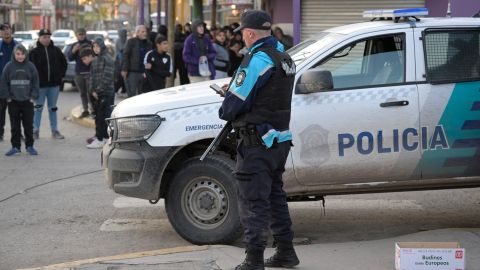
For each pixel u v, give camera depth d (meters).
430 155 15.52
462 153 15.62
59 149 29.17
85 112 37.12
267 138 12.05
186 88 16.81
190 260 13.75
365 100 15.33
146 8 52.06
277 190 12.89
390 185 15.72
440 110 15.47
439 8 33.78
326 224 17.81
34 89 27.55
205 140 15.45
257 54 12.05
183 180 15.41
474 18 16.28
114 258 14.12
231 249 14.55
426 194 20.83
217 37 35.88
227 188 15.15
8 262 14.88
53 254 15.44
